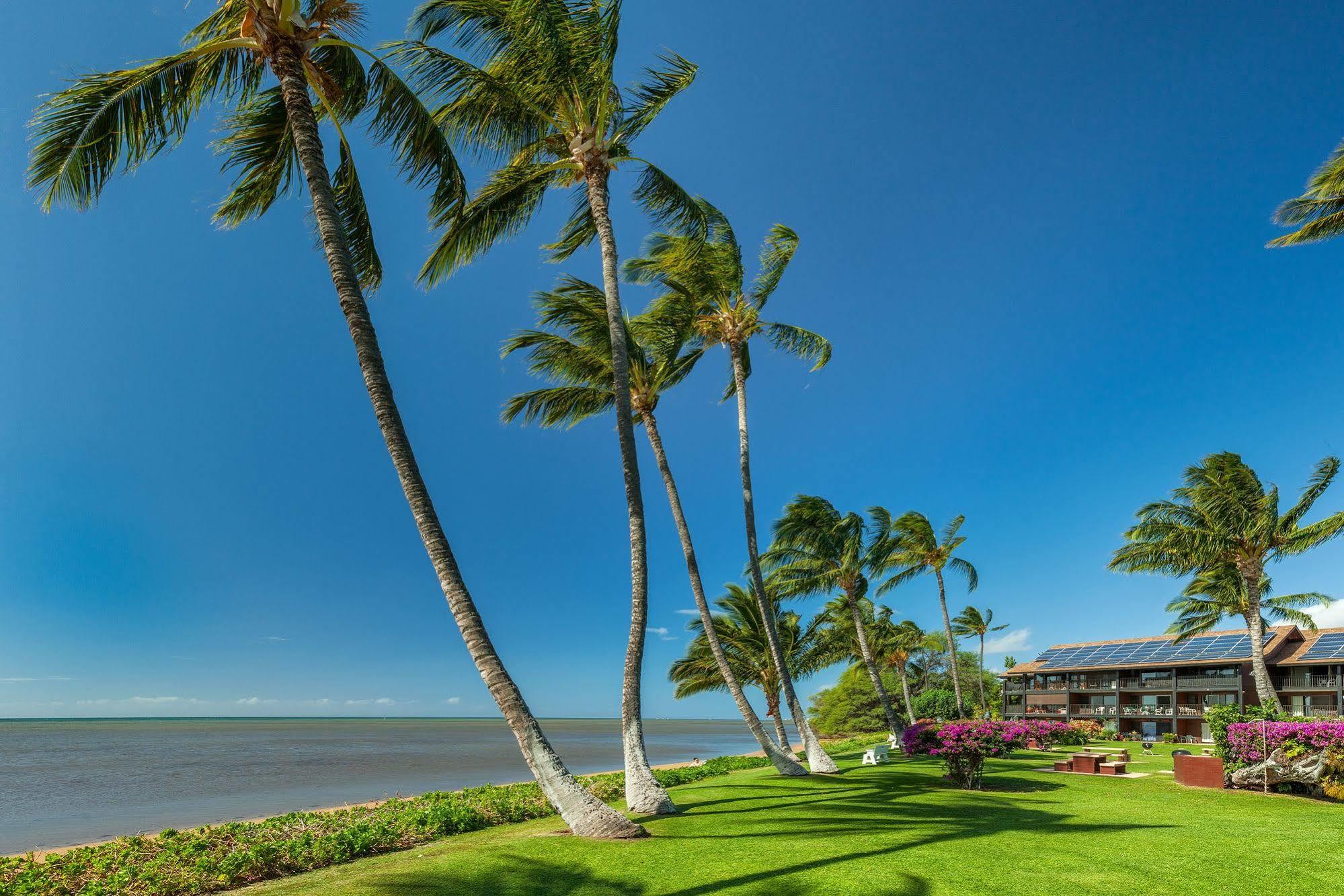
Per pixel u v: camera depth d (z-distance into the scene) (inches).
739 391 875.4
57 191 387.9
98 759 2223.2
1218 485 1154.7
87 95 384.2
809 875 312.2
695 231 628.7
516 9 467.2
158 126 418.0
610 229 570.6
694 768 1080.2
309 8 419.8
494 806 598.9
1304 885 294.4
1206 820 467.8
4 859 446.6
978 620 2464.3
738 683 773.3
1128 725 2145.7
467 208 557.6
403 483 382.3
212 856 424.2
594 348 706.8
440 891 302.4
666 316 745.0
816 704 3026.6
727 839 393.4
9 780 1501.0
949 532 1619.1
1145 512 1230.3
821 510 1141.1
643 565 540.1
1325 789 588.7
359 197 482.9
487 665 402.3
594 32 521.3
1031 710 2406.5
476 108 529.0
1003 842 377.7
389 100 444.1
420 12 500.7
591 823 398.3
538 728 418.9
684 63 607.2
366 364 381.1
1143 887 291.0
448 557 387.5
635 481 550.0
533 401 752.3
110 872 406.0
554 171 601.9
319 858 411.5
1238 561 1162.6
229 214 484.7
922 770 844.6
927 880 301.9
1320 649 1807.3
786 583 1258.6
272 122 471.5
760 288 896.9
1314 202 811.4
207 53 413.1
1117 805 552.1
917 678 2783.0
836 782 689.6
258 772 1681.8
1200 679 1978.3
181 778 1537.9
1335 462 1119.6
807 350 896.3
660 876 318.0
